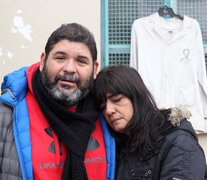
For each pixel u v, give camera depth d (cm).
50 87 118
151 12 253
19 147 111
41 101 121
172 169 111
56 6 231
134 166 123
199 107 225
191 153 112
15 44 229
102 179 126
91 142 129
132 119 124
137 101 125
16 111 118
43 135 119
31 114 122
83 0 232
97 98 130
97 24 234
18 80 125
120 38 251
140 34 223
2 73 228
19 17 229
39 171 113
